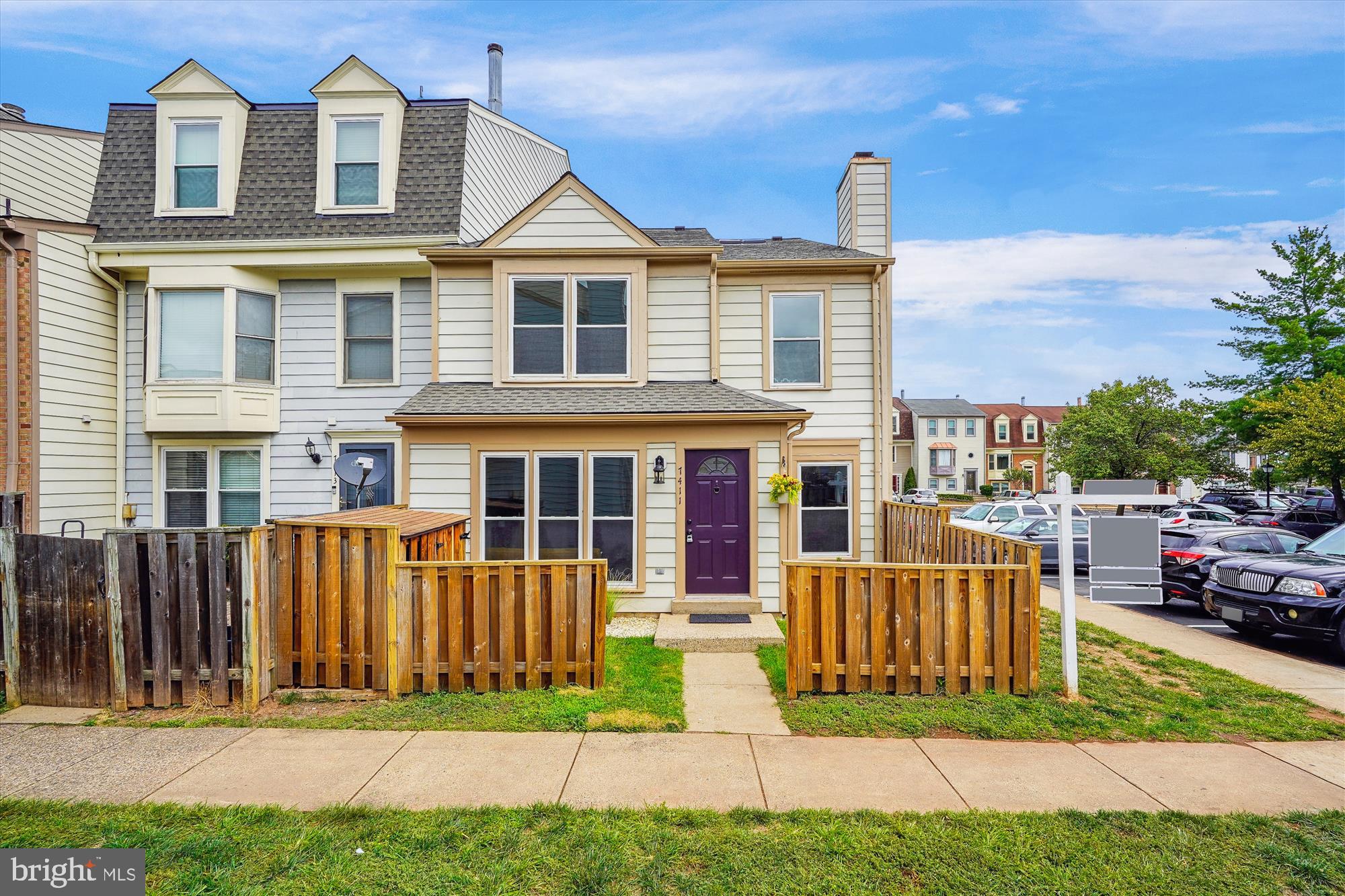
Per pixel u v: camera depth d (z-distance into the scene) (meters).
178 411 10.80
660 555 9.41
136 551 5.64
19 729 5.22
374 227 11.14
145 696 5.68
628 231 10.40
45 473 10.12
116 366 11.38
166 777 4.42
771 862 3.47
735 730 5.27
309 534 6.00
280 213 11.26
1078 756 4.83
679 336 10.50
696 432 9.45
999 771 4.57
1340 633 7.26
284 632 6.01
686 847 3.60
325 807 4.01
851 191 12.31
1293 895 3.23
